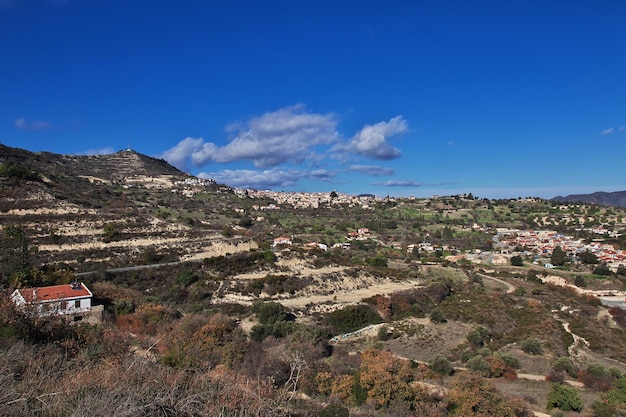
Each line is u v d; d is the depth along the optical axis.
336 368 23.80
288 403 8.78
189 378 8.50
